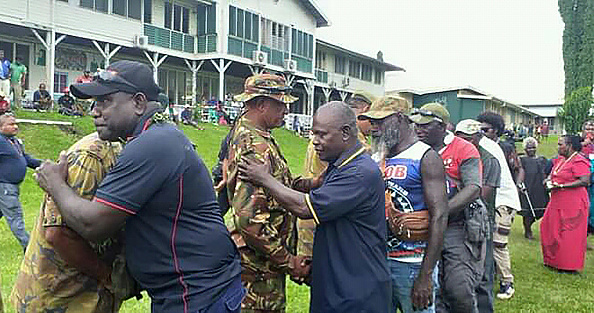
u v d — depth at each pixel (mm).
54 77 19531
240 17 24125
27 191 10117
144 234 2240
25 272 2520
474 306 3777
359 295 2623
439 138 3984
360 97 4609
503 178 5586
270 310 2971
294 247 3080
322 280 2711
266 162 2865
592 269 6965
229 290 2352
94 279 2500
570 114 32438
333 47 31672
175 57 22797
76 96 2281
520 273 6680
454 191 3965
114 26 19781
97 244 2434
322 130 2666
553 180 6781
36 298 2457
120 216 2129
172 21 22531
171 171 2184
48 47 17703
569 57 38219
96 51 20938
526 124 57281
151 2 21469
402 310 3207
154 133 2227
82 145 2410
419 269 3105
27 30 17812
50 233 2299
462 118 33719
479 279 3881
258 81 2979
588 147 8242
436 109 3965
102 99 2293
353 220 2662
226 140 3408
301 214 2623
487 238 3955
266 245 2742
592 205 8180
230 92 27641
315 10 28812
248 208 2713
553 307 5312
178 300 2244
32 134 13344
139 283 2373
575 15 38250
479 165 3924
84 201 2158
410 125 3221
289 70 26938
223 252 2354
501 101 38875
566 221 6641
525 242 8672
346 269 2660
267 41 26094
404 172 3076
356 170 2633
